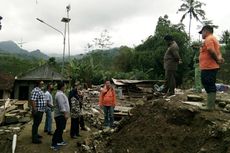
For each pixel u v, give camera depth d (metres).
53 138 9.95
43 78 28.73
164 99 9.10
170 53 9.57
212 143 6.65
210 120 7.14
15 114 13.43
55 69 29.67
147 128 8.36
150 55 39.72
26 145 10.31
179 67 35.81
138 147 8.07
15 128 12.27
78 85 11.23
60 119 9.92
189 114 7.72
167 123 8.01
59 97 9.89
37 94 10.20
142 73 34.69
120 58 45.78
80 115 11.34
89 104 16.91
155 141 7.83
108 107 11.70
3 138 11.03
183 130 7.58
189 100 8.80
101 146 9.20
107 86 11.77
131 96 19.59
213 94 7.57
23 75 28.95
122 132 9.01
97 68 33.09
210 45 7.26
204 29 7.61
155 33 42.56
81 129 12.14
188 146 7.17
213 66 7.36
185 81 33.72
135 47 46.50
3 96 24.27
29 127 12.62
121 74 33.69
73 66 30.88
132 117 9.27
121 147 8.50
